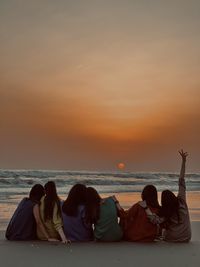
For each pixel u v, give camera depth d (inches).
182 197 247.1
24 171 1969.7
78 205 243.0
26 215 245.6
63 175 2111.2
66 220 242.7
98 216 239.6
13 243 234.8
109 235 238.4
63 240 234.8
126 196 824.9
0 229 329.7
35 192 254.1
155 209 243.8
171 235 241.8
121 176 2463.1
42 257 199.0
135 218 243.0
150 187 247.0
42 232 242.2
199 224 373.1
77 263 187.5
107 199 244.2
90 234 244.2
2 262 188.5
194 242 244.5
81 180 1628.9
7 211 486.3
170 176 2687.0
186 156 250.7
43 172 2009.1
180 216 242.5
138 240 240.7
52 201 238.1
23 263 187.0
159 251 215.2
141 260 194.2
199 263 189.8
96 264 185.6
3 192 890.1
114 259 195.8
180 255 205.9
